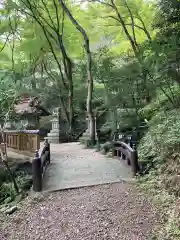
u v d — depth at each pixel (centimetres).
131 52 1123
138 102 923
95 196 489
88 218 410
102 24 1323
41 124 1628
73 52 1566
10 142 895
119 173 623
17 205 484
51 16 1371
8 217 447
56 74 1714
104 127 1115
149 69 726
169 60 627
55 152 959
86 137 1209
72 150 1012
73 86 1611
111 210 430
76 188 531
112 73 953
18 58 1054
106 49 1205
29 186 574
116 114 970
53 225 401
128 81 898
